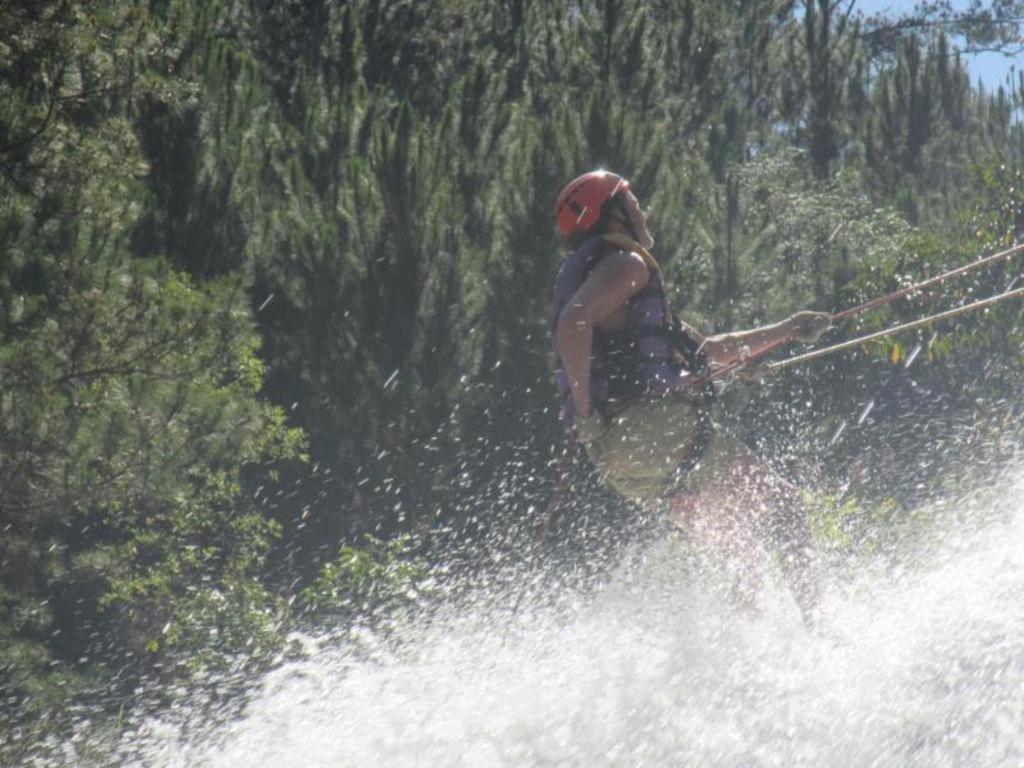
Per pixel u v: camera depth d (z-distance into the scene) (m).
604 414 9.89
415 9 66.94
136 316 29.44
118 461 29.20
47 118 29.81
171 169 43.09
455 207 45.31
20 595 29.52
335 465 41.03
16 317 28.58
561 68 62.09
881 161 73.94
